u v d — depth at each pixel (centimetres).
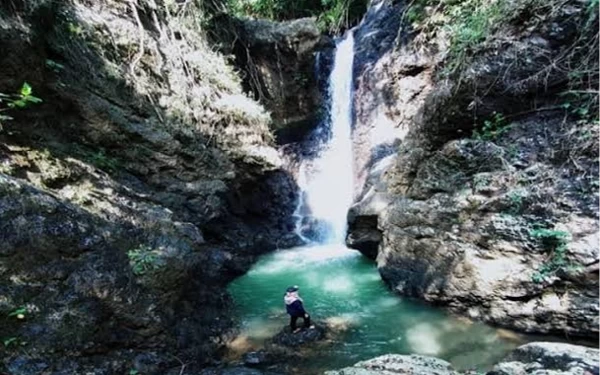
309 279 905
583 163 618
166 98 889
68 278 488
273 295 820
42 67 626
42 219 489
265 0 1515
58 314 465
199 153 912
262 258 1076
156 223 639
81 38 742
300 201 1329
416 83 1168
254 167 1076
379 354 583
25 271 456
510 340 598
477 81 737
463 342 604
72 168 624
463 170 750
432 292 720
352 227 1017
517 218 632
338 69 1384
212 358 581
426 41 1144
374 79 1269
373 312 723
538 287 593
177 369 531
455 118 779
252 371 528
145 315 534
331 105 1381
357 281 882
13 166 544
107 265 525
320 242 1227
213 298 741
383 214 881
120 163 774
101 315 500
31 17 604
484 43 754
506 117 732
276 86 1332
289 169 1359
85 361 473
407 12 1209
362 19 1485
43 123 640
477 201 689
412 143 919
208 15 1166
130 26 870
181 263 596
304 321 656
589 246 556
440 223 738
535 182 645
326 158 1348
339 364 559
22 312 436
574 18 663
